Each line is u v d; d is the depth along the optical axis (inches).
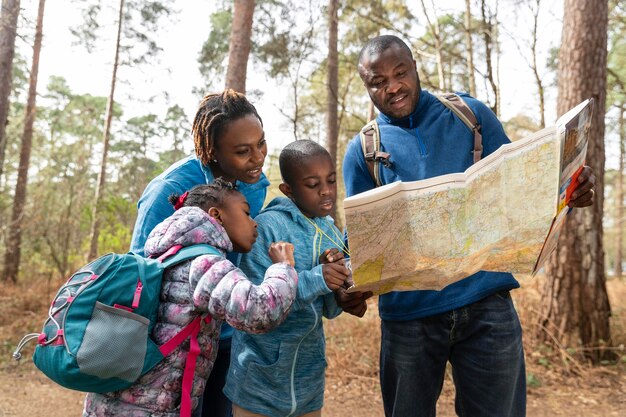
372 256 62.4
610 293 364.2
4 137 392.2
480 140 81.9
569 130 62.1
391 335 85.2
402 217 61.4
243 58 306.7
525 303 250.4
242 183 85.8
